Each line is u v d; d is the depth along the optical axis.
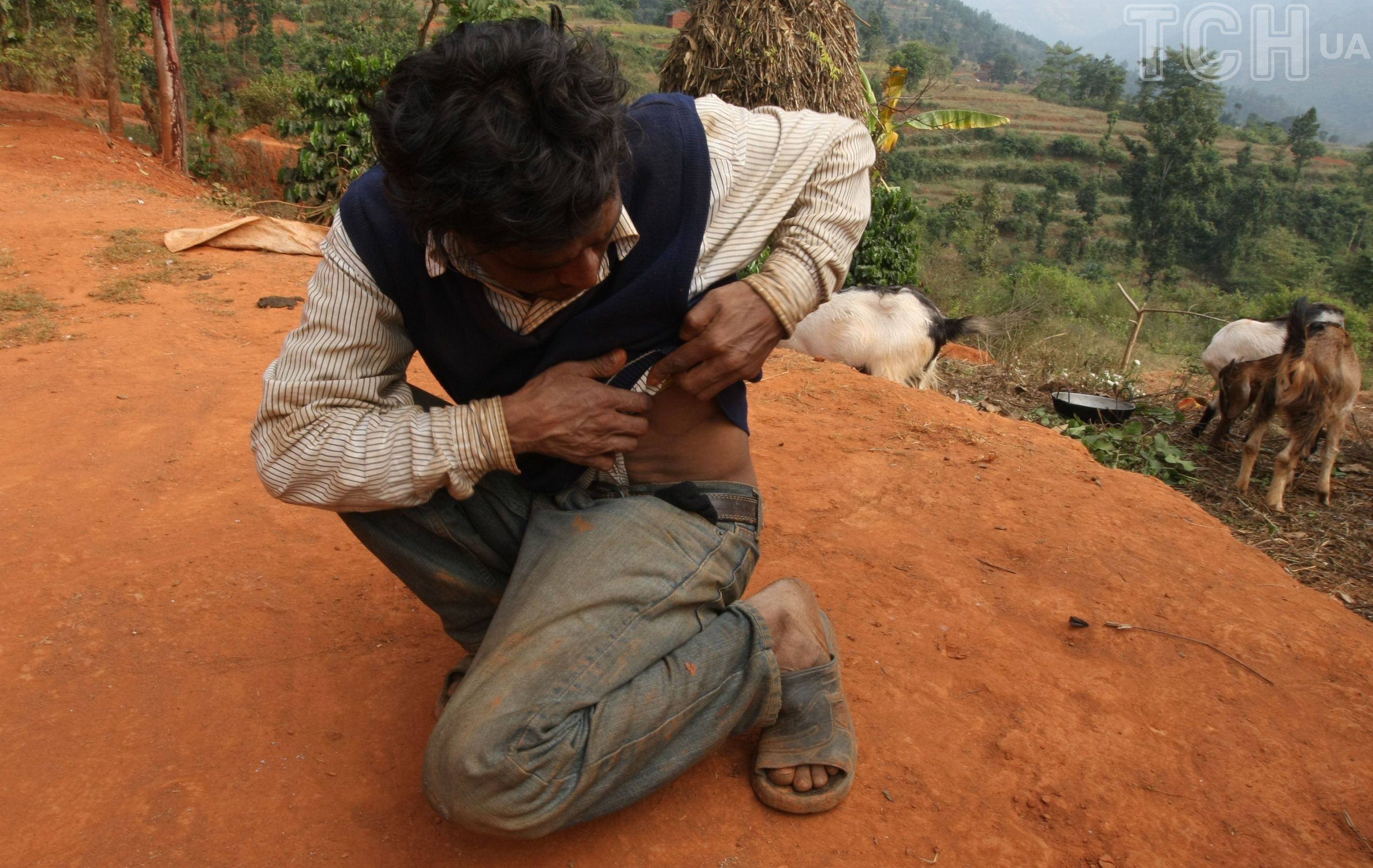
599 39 1.35
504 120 1.15
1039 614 2.81
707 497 1.87
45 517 3.15
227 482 3.46
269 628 2.55
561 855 1.83
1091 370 8.91
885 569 3.00
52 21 18.66
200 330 5.59
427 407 1.88
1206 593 2.99
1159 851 1.95
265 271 7.30
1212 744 2.29
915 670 2.48
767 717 1.88
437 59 1.19
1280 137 129.25
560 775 1.58
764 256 7.27
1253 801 2.11
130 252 7.38
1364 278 44.19
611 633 1.66
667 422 1.88
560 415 1.59
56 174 10.90
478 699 1.59
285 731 2.15
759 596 2.02
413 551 1.86
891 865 1.86
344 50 11.53
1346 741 2.34
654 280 1.58
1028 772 2.14
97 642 2.46
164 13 13.02
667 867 1.82
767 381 5.13
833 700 2.00
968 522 3.38
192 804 1.92
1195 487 5.84
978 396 7.67
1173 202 77.69
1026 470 3.94
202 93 37.91
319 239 8.43
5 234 7.63
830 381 5.18
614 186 1.35
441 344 1.69
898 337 6.93
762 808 1.98
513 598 1.73
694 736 1.78
